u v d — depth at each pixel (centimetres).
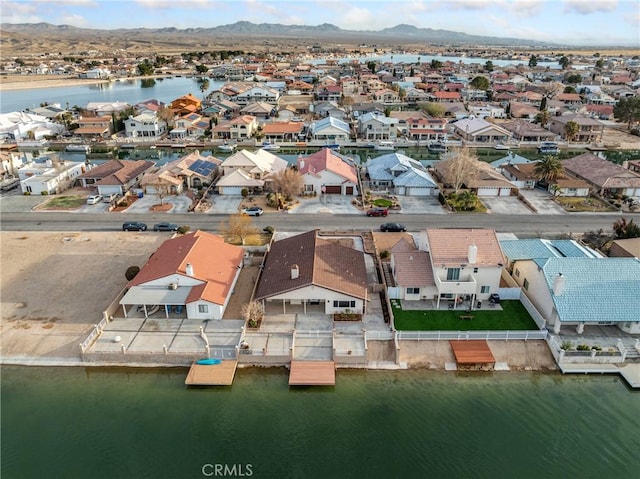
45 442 3391
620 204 7594
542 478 3155
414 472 3172
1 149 11619
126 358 4166
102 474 3142
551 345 4309
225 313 4741
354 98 18088
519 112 15275
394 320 4644
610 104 17288
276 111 15600
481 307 4841
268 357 4125
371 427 3550
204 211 7388
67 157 11225
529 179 8388
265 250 5922
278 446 3372
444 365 4188
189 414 3659
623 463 3294
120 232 6612
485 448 3384
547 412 3731
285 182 7612
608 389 3981
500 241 5475
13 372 4069
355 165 9381
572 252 5325
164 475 3133
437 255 4791
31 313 4784
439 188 8069
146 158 11112
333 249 5303
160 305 4753
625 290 4484
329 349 4272
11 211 7406
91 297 5050
